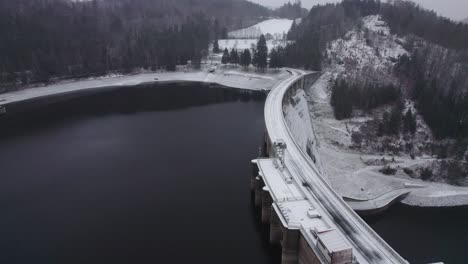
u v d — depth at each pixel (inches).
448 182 3646.7
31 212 2696.9
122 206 2783.0
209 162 3622.0
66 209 2733.8
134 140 4266.7
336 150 4315.9
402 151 4192.9
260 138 4340.6
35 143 4148.6
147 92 6761.8
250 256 2245.3
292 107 4901.6
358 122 4837.6
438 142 4249.5
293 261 2030.0
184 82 7657.5
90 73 7367.1
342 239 1704.0
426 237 2751.0
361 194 3348.9
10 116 5231.3
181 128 4729.3
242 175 3329.2
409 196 3363.7
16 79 6486.2
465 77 5477.4
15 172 3368.6
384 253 1747.0
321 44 7780.5
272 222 2292.1
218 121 5054.1
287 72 7214.6
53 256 2215.8
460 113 4451.3
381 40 7362.2
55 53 7253.9
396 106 4874.5
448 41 7032.5
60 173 3351.4
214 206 2800.2
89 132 4554.6
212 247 2317.9
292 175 2581.2
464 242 2687.0
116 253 2242.9
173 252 2260.1
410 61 5866.1
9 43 6815.9
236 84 7317.9
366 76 5915.4
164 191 3019.2
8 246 2311.8
